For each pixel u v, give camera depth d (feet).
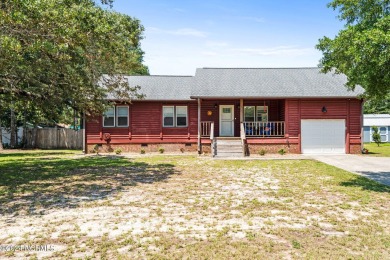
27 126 99.91
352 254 13.93
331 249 14.49
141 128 66.74
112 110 66.54
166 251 14.32
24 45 25.35
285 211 20.98
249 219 19.20
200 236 16.24
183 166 44.32
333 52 29.55
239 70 74.08
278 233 16.61
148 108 66.85
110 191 27.55
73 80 39.06
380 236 16.15
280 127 65.62
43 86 40.70
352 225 17.99
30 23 23.49
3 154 67.00
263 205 22.48
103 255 13.91
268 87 62.75
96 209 21.65
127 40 36.24
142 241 15.55
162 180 33.09
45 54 30.71
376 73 27.02
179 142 67.10
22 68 34.37
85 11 28.55
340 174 36.47
